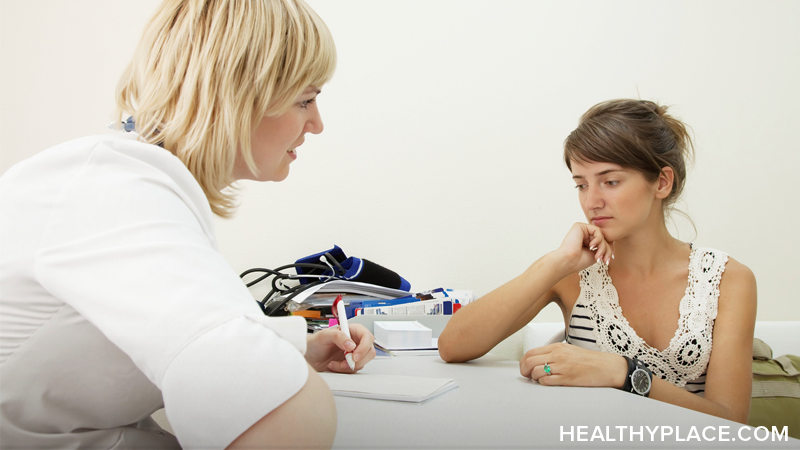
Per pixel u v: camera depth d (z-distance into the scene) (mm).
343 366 676
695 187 1526
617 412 493
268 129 507
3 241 337
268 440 301
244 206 1235
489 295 835
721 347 810
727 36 1574
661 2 1530
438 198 1366
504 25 1427
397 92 1351
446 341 830
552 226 1442
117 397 391
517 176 1422
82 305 310
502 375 706
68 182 344
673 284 897
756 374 1134
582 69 1478
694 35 1552
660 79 1527
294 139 533
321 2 1307
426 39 1374
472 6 1405
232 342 301
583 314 950
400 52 1355
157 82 463
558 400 545
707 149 1543
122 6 1201
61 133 1158
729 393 765
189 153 454
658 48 1527
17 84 1134
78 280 310
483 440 403
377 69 1339
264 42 462
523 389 604
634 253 913
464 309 846
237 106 457
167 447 433
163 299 299
